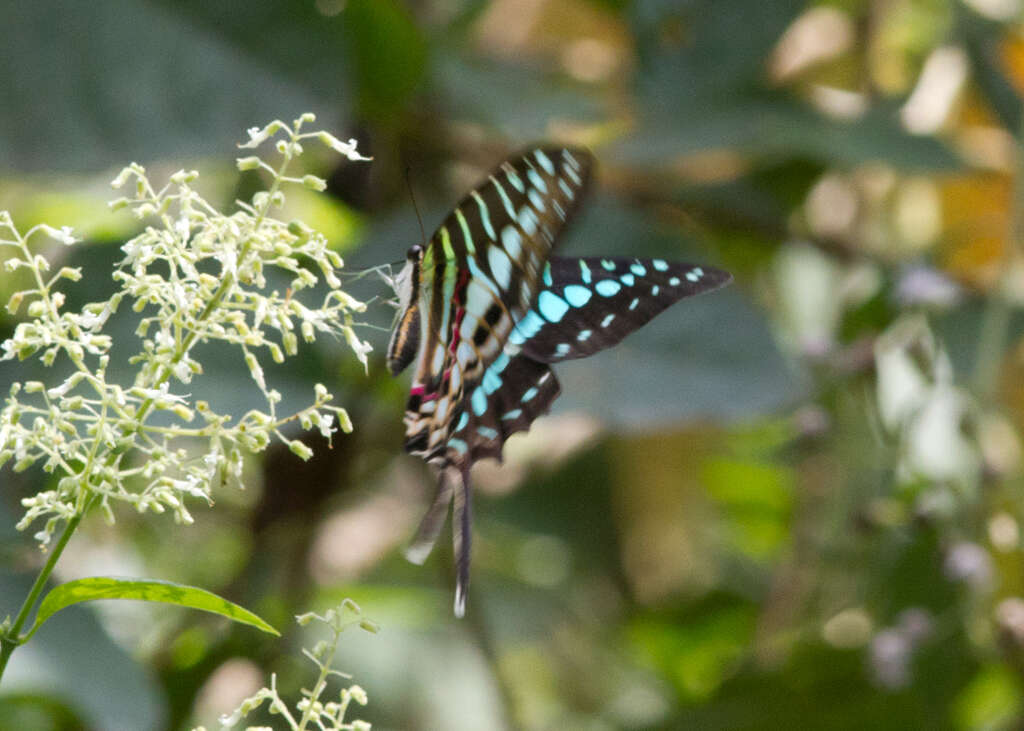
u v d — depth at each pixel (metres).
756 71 0.99
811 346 0.96
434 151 0.99
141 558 1.01
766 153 1.01
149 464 0.76
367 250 0.94
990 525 0.94
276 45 0.92
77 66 0.91
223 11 0.92
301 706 0.77
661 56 0.99
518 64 1.02
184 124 0.91
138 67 0.91
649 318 0.85
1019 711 0.95
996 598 0.95
